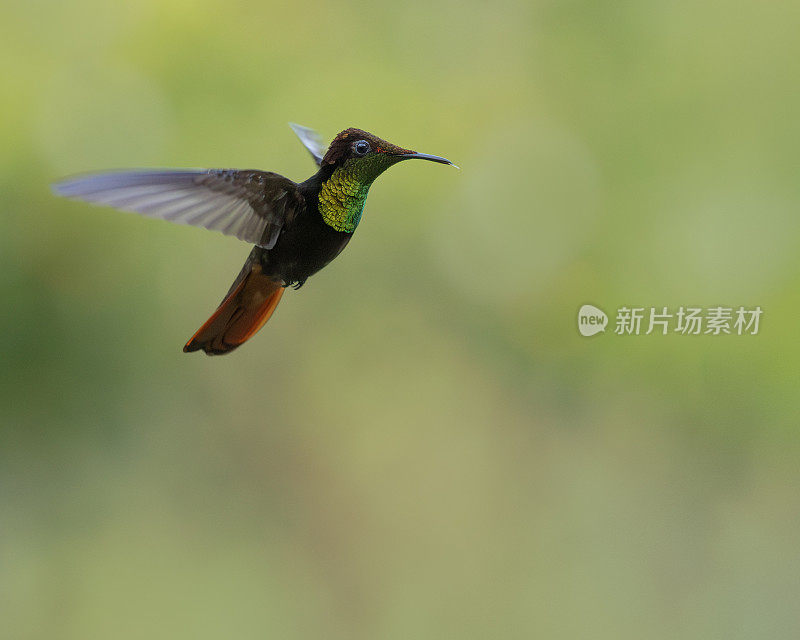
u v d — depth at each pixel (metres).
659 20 11.08
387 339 12.21
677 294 10.80
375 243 11.55
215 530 12.74
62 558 11.57
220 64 10.52
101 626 12.20
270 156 10.52
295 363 12.54
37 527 11.05
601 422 12.02
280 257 4.37
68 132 9.95
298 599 13.85
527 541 13.45
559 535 13.30
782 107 10.66
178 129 10.29
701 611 12.71
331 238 4.38
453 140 11.17
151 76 10.30
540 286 11.34
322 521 13.73
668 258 10.83
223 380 12.36
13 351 9.74
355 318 12.09
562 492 13.06
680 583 12.83
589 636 13.06
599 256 11.05
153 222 10.35
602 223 11.05
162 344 10.70
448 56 11.28
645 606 12.86
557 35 11.34
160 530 12.16
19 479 10.55
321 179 4.39
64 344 9.99
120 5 10.29
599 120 11.16
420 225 11.31
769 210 10.52
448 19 11.28
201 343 4.54
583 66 11.25
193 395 11.84
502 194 11.22
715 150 10.80
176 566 12.56
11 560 11.34
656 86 11.05
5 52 9.94
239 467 12.86
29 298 9.77
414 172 11.12
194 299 10.80
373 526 13.89
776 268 10.44
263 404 12.69
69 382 10.12
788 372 10.42
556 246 11.22
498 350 11.75
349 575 14.22
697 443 11.57
